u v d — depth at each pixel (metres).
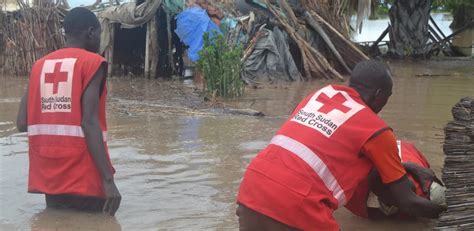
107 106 8.72
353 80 3.07
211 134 6.50
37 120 3.92
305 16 13.98
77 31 4.04
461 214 3.09
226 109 8.38
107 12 13.12
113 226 3.71
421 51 18.05
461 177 3.32
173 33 13.73
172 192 4.40
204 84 10.26
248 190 2.80
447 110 8.32
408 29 17.91
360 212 3.61
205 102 9.34
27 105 4.00
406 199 3.08
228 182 4.65
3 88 11.22
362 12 14.95
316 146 2.75
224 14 13.14
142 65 14.45
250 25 12.93
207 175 4.84
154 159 5.36
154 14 12.88
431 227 3.73
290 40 13.62
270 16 13.76
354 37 22.11
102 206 3.98
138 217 3.88
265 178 2.75
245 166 5.11
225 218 3.86
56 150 3.86
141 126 6.99
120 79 13.14
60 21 13.78
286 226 2.69
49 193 3.94
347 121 2.81
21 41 13.71
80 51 3.93
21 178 4.75
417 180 3.59
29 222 3.78
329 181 2.73
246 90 11.18
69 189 3.88
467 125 3.67
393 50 18.19
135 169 5.02
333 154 2.74
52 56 3.97
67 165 3.86
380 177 3.29
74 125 3.81
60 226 3.71
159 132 6.61
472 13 24.30
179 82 12.59
